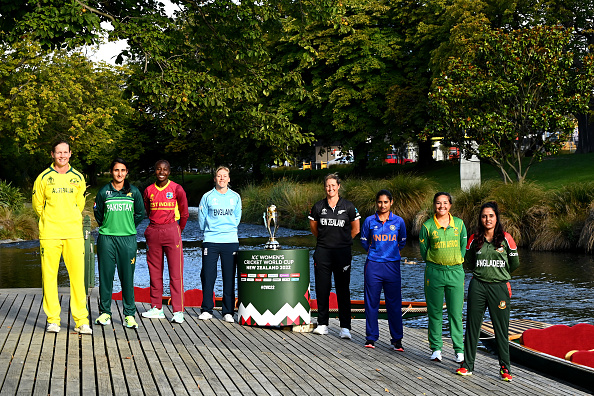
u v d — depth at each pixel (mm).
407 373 6137
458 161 27703
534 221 19406
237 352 6340
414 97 35875
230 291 8047
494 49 23453
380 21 38312
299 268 7789
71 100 36406
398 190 23859
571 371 6629
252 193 32688
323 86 37469
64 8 12883
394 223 7234
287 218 29031
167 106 15750
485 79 23047
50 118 35938
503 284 6238
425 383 5793
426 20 34812
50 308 6414
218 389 5012
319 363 6203
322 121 38812
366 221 7312
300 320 7777
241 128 16859
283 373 5703
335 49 36688
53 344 6008
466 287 13523
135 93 15734
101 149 49000
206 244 7984
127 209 6879
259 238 23938
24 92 32781
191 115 16156
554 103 22250
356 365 6270
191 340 6723
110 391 4738
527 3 29750
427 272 6715
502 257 6211
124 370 5332
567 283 13477
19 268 16625
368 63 35844
